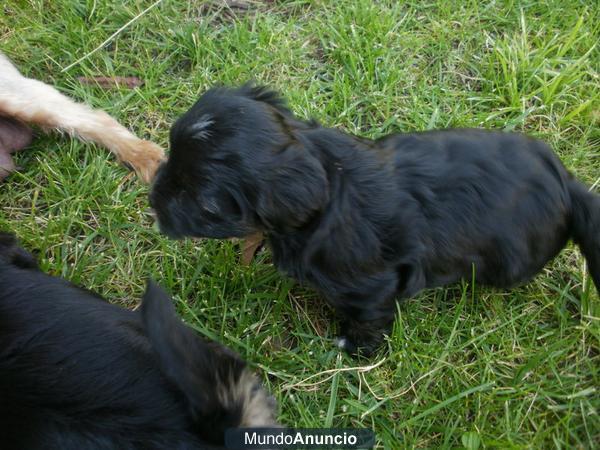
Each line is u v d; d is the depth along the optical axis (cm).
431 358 68
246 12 94
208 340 68
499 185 61
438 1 91
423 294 73
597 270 64
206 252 75
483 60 88
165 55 90
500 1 92
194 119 58
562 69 86
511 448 63
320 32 90
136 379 54
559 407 66
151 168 80
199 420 52
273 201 56
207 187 56
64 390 53
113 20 92
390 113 85
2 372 53
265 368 69
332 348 71
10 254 64
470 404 67
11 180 82
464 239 62
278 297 73
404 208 60
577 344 70
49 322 56
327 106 84
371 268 61
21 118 81
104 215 78
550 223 63
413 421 65
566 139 82
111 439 51
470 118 83
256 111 58
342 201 58
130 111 86
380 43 88
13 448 51
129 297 75
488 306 72
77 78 88
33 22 90
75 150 82
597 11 90
